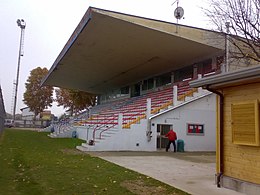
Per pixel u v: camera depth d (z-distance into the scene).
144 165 12.96
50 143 23.08
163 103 22.38
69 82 44.78
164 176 10.39
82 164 12.49
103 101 52.78
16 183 8.68
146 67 30.17
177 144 20.53
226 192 8.31
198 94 21.94
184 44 21.88
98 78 39.00
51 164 12.24
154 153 18.67
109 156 15.98
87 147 18.53
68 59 29.31
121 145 19.39
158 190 8.24
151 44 22.48
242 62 20.95
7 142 22.45
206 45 21.62
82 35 21.30
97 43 23.08
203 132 21.69
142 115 21.56
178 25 20.30
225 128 9.32
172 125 20.86
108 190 8.03
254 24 17.14
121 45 23.27
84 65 31.58
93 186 8.45
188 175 10.74
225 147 9.23
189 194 7.93
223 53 22.77
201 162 14.72
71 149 18.97
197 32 21.06
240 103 8.61
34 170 10.79
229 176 8.91
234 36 17.91
